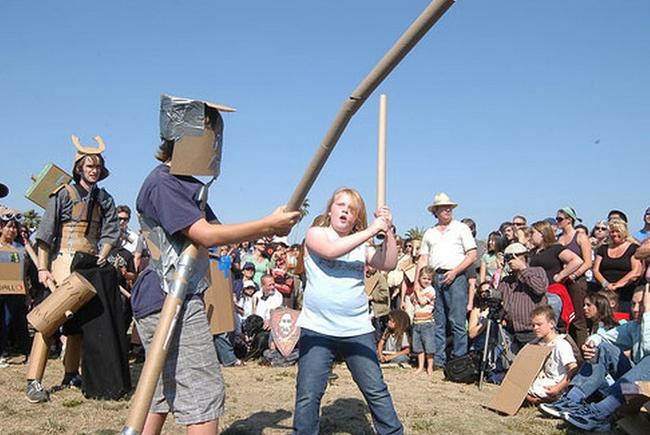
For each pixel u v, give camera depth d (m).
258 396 5.54
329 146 2.24
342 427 4.52
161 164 2.78
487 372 6.55
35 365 5.08
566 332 6.73
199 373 2.70
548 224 7.17
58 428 4.23
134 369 6.93
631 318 6.12
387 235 3.35
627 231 6.98
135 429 2.26
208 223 2.58
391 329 8.04
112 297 5.32
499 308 6.44
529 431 4.55
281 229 2.54
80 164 5.52
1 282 7.18
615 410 4.51
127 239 8.76
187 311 2.70
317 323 3.48
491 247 8.55
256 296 8.69
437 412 5.04
